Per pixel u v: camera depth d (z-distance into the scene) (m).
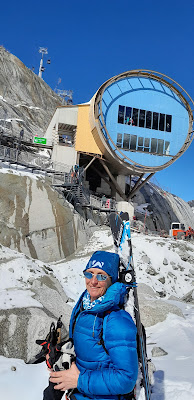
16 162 24.94
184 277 24.22
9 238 19.72
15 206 20.92
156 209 45.12
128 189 41.25
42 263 18.78
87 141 32.47
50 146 33.06
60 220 23.02
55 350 2.43
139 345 3.14
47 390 2.57
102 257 2.45
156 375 5.45
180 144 32.34
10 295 8.99
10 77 59.69
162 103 32.28
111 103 30.67
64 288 17.62
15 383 5.20
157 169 31.75
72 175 25.66
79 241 24.31
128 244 3.38
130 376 2.04
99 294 2.37
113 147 30.47
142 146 31.22
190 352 6.85
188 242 31.39
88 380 2.10
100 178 37.97
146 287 17.05
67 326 8.41
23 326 7.12
